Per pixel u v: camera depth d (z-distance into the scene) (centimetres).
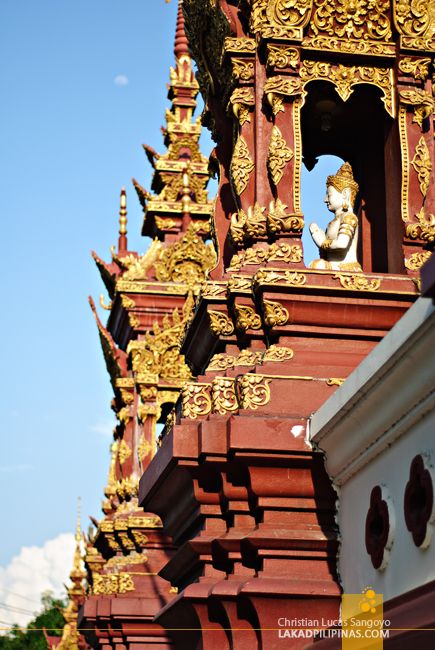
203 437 689
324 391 705
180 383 1775
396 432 558
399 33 841
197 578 773
